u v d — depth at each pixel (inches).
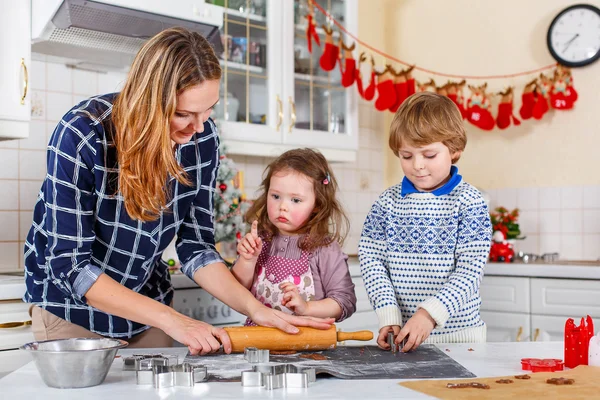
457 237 61.8
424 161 60.6
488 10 137.9
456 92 132.3
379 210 66.1
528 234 132.0
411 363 44.4
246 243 62.6
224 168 99.4
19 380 40.1
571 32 126.0
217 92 48.9
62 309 57.7
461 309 62.6
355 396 34.9
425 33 147.0
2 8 79.0
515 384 37.1
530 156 132.0
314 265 65.7
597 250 124.2
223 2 106.0
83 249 51.1
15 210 92.7
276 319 49.6
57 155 49.7
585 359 44.1
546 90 126.3
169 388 37.4
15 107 80.0
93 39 87.2
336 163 139.6
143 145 47.6
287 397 34.8
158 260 63.1
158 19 88.4
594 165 124.7
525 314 109.4
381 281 62.4
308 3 119.6
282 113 113.8
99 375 38.3
